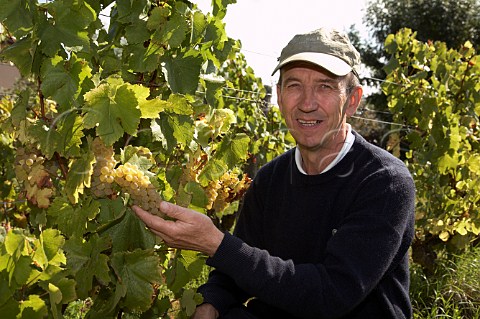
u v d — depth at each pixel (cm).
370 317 220
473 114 577
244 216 257
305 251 226
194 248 191
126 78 213
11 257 161
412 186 213
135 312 211
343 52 218
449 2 2033
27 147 200
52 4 179
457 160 540
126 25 210
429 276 509
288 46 224
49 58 183
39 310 165
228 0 223
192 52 214
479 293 471
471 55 581
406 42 578
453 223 530
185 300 218
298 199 228
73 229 186
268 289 190
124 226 189
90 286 185
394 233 201
